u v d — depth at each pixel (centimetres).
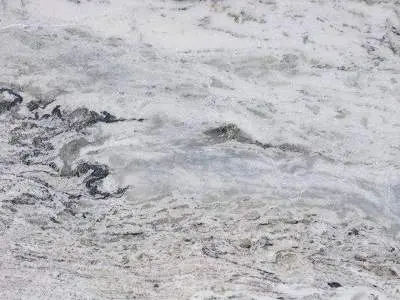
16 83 548
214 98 552
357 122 549
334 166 516
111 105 540
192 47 590
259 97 557
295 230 474
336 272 451
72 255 452
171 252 457
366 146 533
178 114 538
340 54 600
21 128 525
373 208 494
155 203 487
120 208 484
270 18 624
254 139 529
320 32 617
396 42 625
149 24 605
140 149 515
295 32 612
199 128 532
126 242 463
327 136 536
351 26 631
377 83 581
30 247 454
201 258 453
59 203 485
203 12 623
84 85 552
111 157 509
